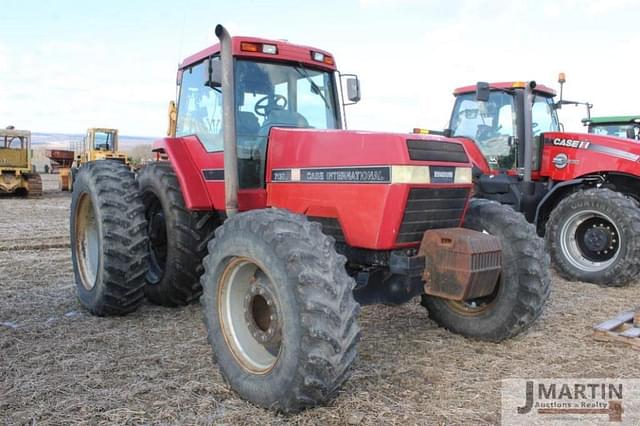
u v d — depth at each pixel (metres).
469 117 7.84
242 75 4.10
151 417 2.75
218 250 3.09
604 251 6.24
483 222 3.92
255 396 2.85
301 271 2.65
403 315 4.66
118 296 4.38
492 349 3.82
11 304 4.89
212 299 3.15
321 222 3.46
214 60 3.72
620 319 4.36
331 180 3.33
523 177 7.12
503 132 7.46
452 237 3.25
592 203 6.16
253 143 4.07
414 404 2.92
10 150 18.59
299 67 4.39
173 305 4.80
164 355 3.61
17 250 7.90
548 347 3.88
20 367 3.38
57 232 9.96
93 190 4.48
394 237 3.14
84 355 3.60
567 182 6.77
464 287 3.18
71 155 23.14
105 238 4.33
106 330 4.17
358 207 3.18
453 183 3.38
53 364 3.44
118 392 3.03
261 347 3.04
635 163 6.47
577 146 6.88
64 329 4.17
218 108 4.28
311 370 2.60
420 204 3.23
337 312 2.63
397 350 3.76
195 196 4.36
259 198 3.92
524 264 3.73
